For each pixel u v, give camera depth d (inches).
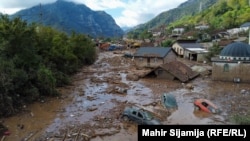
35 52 1536.7
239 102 1325.0
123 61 2930.6
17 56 1352.1
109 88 1647.4
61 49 1907.0
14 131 969.5
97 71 2315.5
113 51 4333.2
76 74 2139.5
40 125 1032.8
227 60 1758.1
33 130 981.8
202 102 1221.7
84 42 2723.9
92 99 1403.8
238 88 1608.0
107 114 1156.5
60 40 2021.4
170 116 1138.0
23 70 1317.7
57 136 922.1
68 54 1994.3
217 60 1787.6
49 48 1787.6
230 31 4394.7
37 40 1694.1
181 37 4638.3
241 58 1727.4
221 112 1177.4
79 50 2459.4
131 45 4879.4
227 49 1802.4
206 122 1058.7
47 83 1409.9
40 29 1977.1
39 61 1535.4
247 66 1715.1
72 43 2406.5
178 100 1380.4
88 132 959.0
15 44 1379.2
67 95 1482.5
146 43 4439.0
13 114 1131.3
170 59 2504.9
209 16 7253.9
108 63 2847.0
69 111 1207.6
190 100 1379.2
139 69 2381.9
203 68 2145.7
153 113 1119.0
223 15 6343.5
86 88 1664.6
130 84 1777.8
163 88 1647.4
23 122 1061.1
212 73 1822.1
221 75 1796.3
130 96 1469.0
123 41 6048.2
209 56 2623.0
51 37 1950.1
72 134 940.0
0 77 1128.8
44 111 1204.5
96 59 3161.9
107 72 2267.5
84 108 1251.8
